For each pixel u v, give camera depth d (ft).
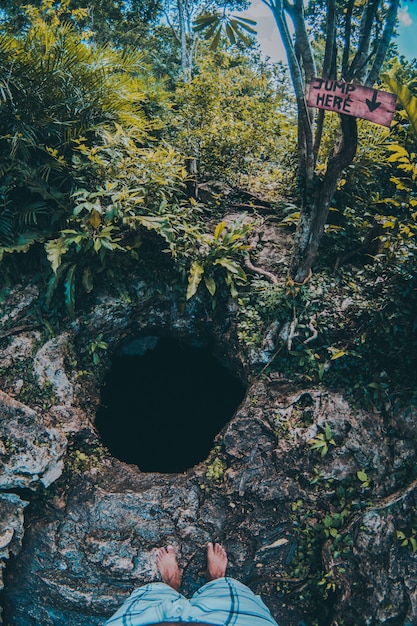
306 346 16.47
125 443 19.31
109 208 15.62
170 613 8.05
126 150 17.66
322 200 15.14
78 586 15.55
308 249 16.08
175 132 22.65
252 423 16.10
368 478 15.44
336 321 16.49
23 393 15.79
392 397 15.79
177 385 20.94
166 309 18.37
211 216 20.07
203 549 15.76
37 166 16.58
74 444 16.21
